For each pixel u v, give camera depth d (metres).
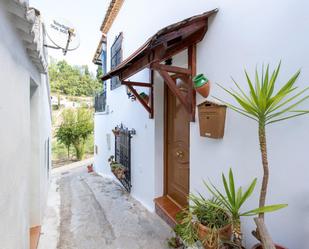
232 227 1.77
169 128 3.80
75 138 15.82
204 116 2.29
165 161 3.90
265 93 1.40
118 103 6.15
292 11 1.60
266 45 1.79
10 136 1.48
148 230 3.09
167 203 3.61
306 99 1.52
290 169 1.63
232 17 2.11
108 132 7.62
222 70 2.22
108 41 7.62
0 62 1.25
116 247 2.68
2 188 1.28
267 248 1.33
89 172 9.76
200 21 2.34
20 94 1.85
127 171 5.07
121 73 3.37
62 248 2.68
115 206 4.14
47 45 3.34
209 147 2.44
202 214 2.01
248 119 1.96
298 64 1.57
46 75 4.37
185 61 2.90
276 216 1.73
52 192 5.60
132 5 4.86
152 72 3.73
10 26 1.50
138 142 4.52
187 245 2.00
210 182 2.43
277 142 1.72
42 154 3.70
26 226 2.12
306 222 1.54
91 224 3.33
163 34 2.00
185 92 3.14
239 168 2.06
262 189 1.44
